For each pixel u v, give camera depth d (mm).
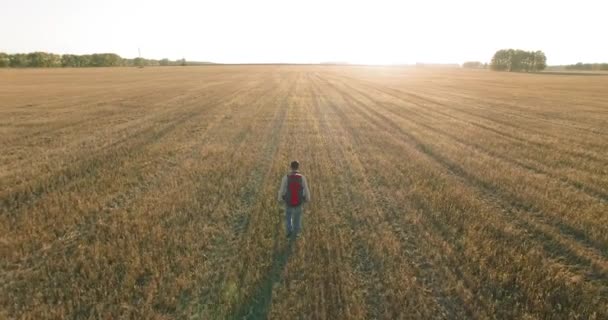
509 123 19906
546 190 9133
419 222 7227
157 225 6727
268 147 13602
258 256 5832
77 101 27484
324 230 6789
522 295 4922
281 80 61125
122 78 64625
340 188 9273
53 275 5211
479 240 6430
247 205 8062
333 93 37750
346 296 4852
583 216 7480
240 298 4777
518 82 67750
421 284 5230
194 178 9711
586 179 10141
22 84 47562
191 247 6004
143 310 4461
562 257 6016
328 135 15984
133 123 17891
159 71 99062
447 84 58250
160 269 5355
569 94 40844
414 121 20203
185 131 16141
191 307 4629
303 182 6398
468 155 12656
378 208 7973
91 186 8898
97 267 5320
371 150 13359
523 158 12547
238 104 26469
